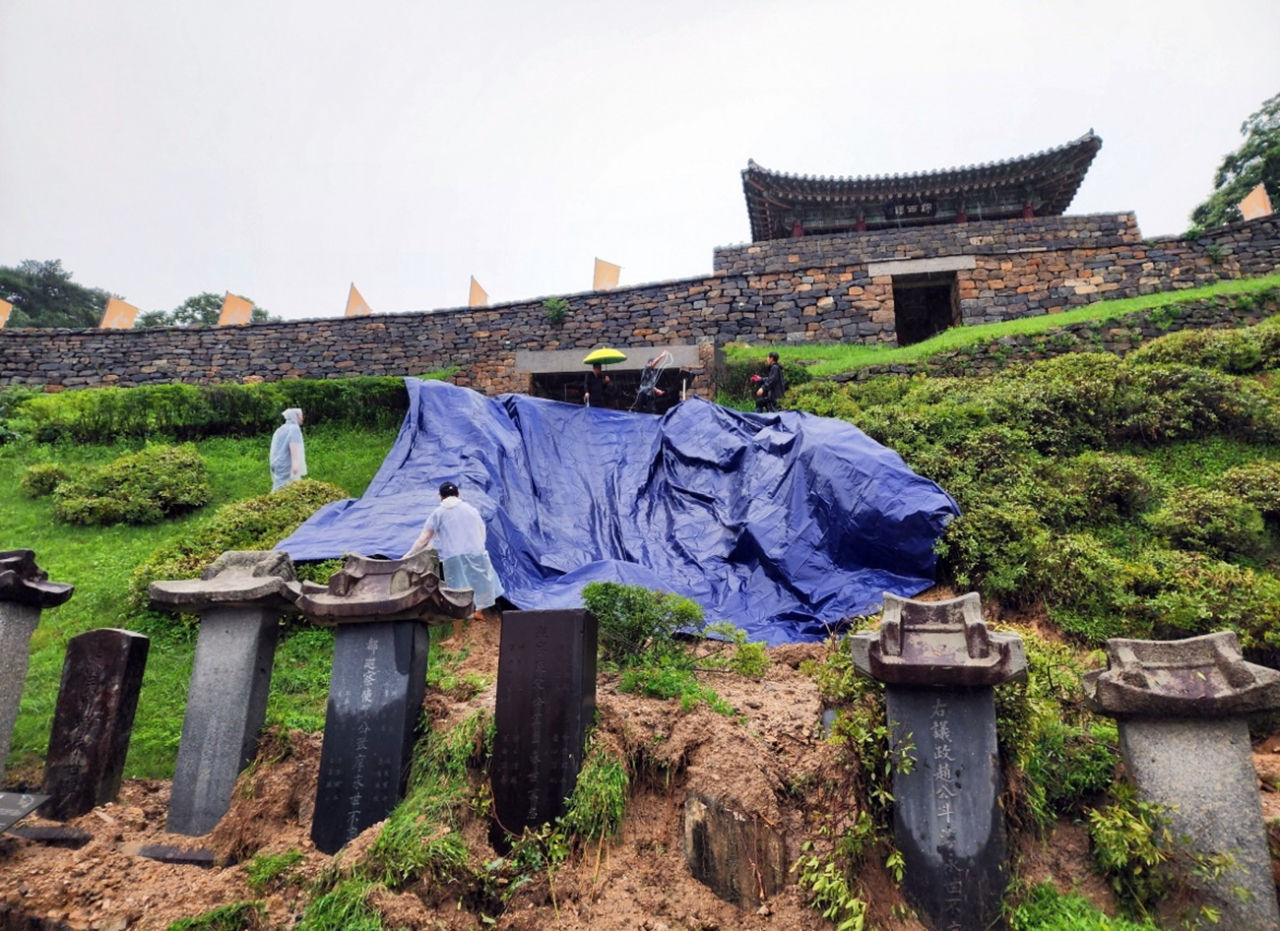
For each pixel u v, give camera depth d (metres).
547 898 3.80
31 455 13.53
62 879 3.90
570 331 18.12
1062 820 4.01
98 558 9.33
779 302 17.86
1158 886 3.53
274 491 10.15
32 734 5.48
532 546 9.28
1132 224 20.39
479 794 4.15
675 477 10.73
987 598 7.61
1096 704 3.85
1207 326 14.60
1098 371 11.73
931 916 3.52
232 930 3.67
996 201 23.05
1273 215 17.22
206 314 36.62
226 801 4.50
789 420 10.72
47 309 35.00
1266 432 10.50
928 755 3.71
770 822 3.96
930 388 12.63
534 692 4.28
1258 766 4.80
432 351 18.38
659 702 5.06
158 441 14.24
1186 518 8.41
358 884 3.70
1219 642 3.76
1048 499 8.93
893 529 8.27
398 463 10.50
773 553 8.73
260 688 4.77
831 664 4.59
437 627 7.17
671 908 3.77
